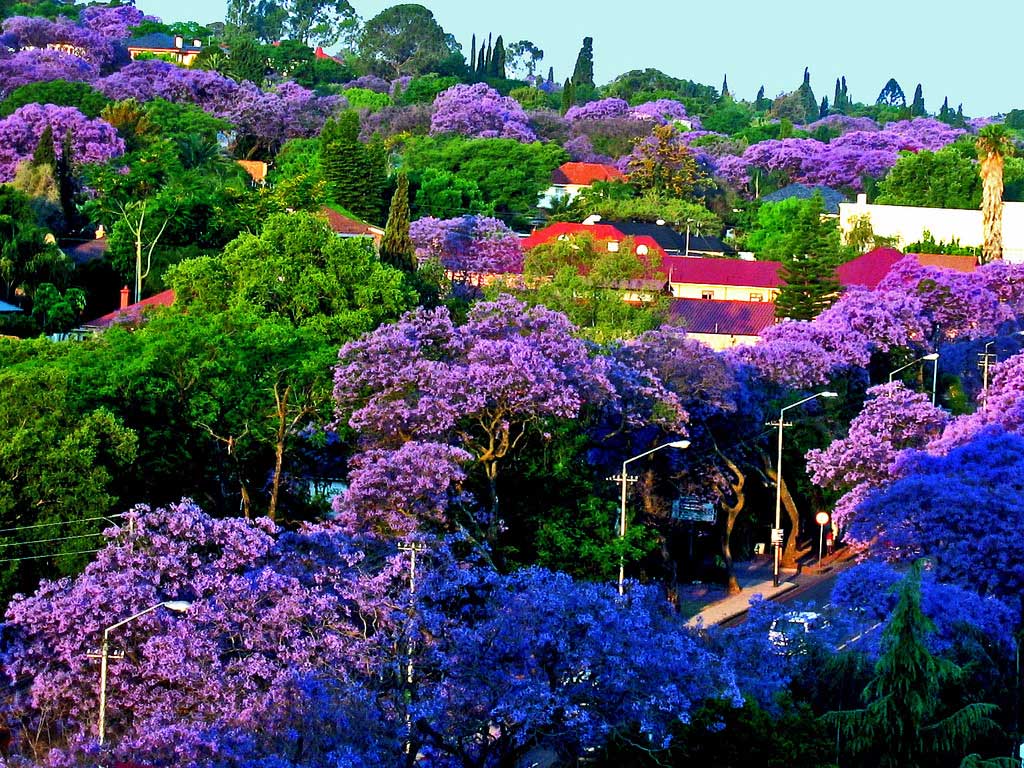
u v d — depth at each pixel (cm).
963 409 10800
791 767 4647
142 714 4447
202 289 8844
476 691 4419
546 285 10481
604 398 7294
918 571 5044
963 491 6731
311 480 7625
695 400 8144
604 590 4847
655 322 10194
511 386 6825
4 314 11069
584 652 4488
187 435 7138
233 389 7206
